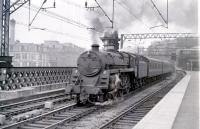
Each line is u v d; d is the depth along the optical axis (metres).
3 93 15.09
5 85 15.87
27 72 17.75
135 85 22.00
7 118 10.92
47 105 13.23
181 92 18.06
